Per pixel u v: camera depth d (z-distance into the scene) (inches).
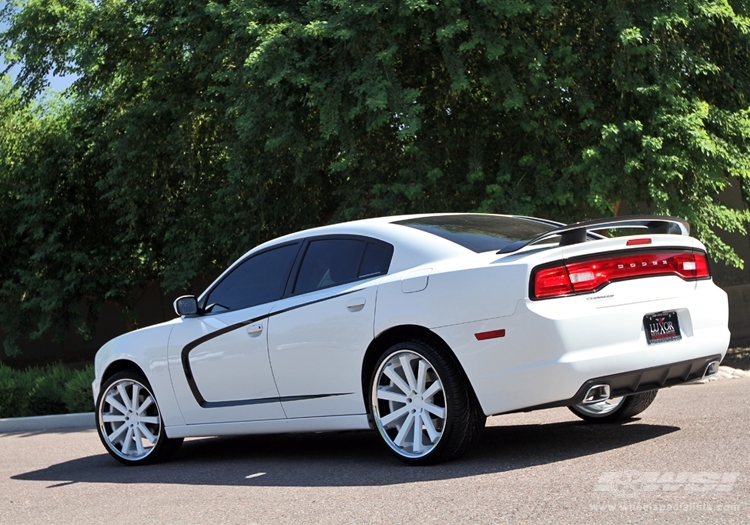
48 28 655.1
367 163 511.5
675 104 473.4
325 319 231.5
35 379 488.1
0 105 751.7
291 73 469.7
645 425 248.4
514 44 477.4
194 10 569.9
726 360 491.2
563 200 473.4
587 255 201.9
